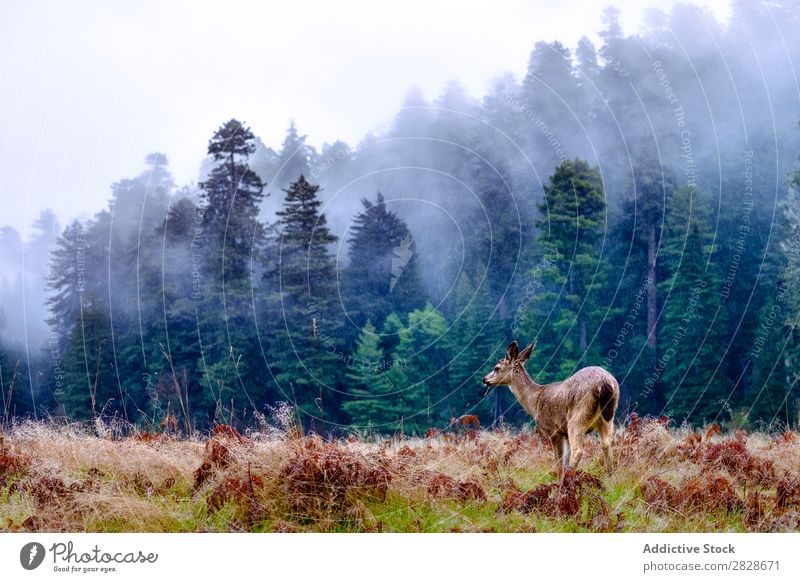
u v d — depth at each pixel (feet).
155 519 19.30
